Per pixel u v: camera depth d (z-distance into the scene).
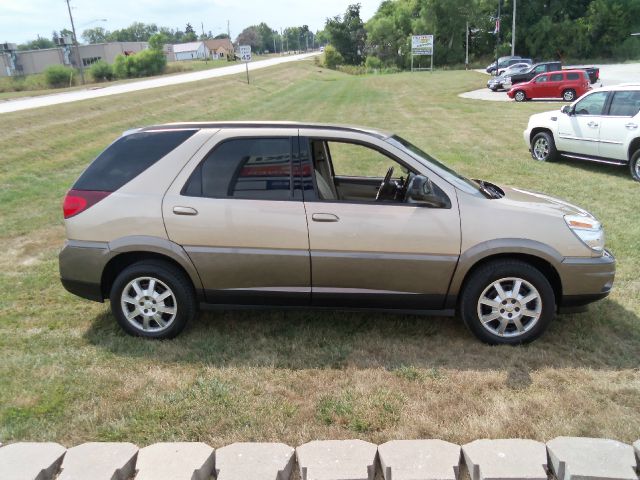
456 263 4.01
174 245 4.12
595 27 74.12
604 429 3.19
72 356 4.11
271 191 4.11
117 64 63.34
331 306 4.23
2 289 5.57
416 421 3.29
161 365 3.98
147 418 3.34
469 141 15.34
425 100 29.52
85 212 4.21
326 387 3.67
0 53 76.25
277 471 2.82
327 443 3.01
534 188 9.38
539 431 3.17
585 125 10.70
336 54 90.00
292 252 4.06
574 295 4.09
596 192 9.02
